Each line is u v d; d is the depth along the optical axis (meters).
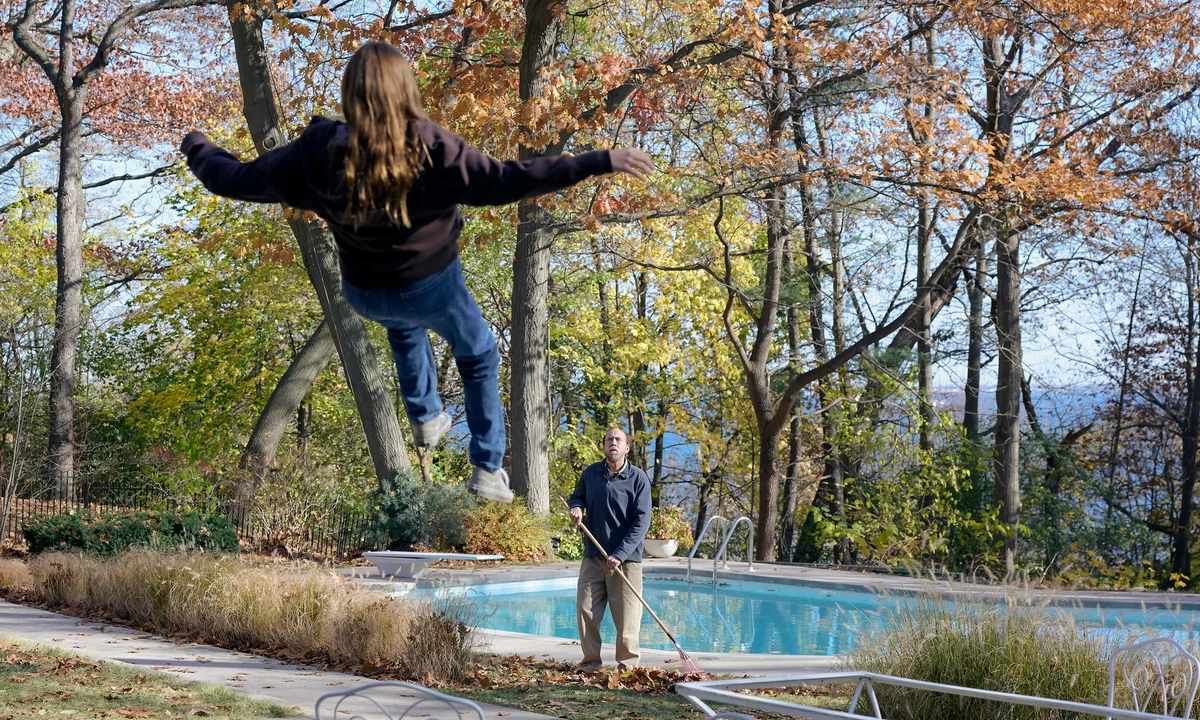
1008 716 6.63
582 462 29.72
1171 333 27.56
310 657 8.84
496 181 2.26
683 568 17.88
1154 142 20.08
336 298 19.16
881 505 23.33
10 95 28.80
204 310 25.67
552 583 16.20
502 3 16.75
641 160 2.31
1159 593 14.62
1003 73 19.95
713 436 28.94
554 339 27.62
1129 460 29.16
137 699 6.84
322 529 18.48
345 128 2.31
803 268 24.19
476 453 2.77
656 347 27.36
